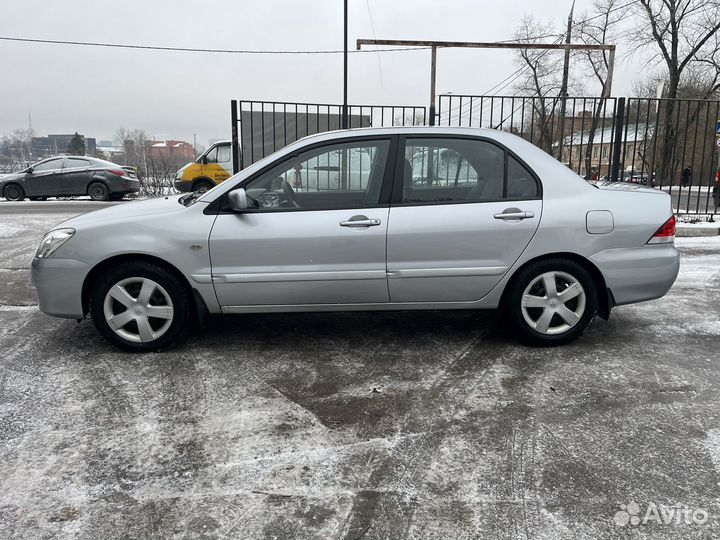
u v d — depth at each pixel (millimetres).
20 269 7043
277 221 3842
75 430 2938
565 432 2902
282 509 2301
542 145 10633
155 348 4023
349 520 2230
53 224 11023
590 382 3518
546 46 10242
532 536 2133
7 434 2896
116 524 2215
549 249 3910
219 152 16906
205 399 3299
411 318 4906
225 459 2664
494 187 3955
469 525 2197
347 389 3436
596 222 3898
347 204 3912
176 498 2375
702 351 4062
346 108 9297
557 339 4078
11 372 3703
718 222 10086
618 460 2641
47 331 4570
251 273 3865
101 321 3963
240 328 4633
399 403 3240
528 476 2516
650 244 3990
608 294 4000
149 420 3043
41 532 2168
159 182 24953
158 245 3832
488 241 3877
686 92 27953
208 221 3855
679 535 2131
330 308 3998
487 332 4496
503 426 2967
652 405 3203
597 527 2180
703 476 2510
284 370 3732
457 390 3412
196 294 3932
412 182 3932
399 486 2449
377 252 3854
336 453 2711
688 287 6004
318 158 3959
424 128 4008
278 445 2789
